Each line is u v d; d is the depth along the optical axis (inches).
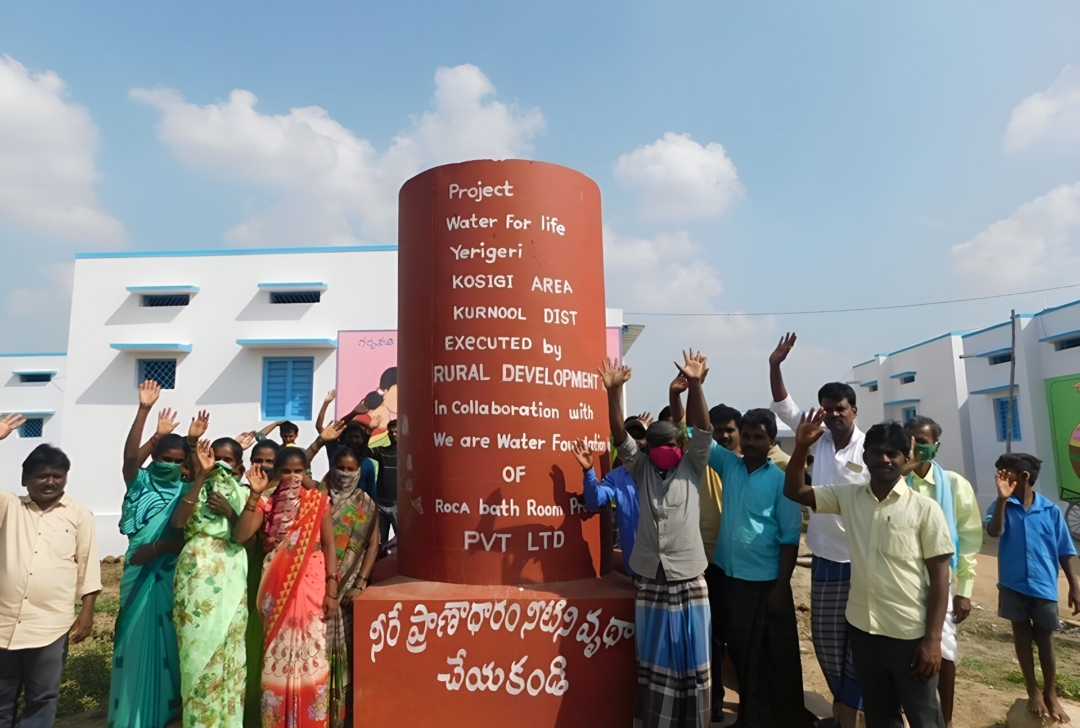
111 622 309.0
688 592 145.5
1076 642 276.7
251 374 521.0
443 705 154.2
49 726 155.0
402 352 183.0
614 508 235.1
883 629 128.3
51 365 1034.1
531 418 166.9
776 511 158.7
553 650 155.2
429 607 155.8
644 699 146.1
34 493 155.5
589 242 183.2
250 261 532.4
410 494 174.7
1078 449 652.1
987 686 219.8
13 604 150.9
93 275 538.3
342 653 162.4
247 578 167.3
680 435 153.3
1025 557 188.1
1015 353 716.0
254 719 167.0
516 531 163.9
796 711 155.6
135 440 181.2
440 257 173.9
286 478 157.4
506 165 173.0
